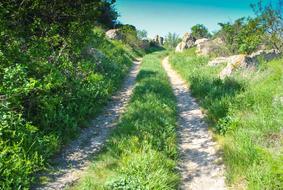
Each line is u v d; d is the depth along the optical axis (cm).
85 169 750
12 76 780
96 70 1659
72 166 762
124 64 2536
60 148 852
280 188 616
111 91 1486
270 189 617
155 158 733
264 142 824
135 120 1022
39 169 711
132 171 686
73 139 928
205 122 1130
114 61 2247
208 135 1006
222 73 1812
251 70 1659
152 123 975
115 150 806
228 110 1110
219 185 706
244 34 2595
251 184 641
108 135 977
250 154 743
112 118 1151
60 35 1217
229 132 950
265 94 1159
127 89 1664
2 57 870
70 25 1184
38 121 914
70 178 705
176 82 2020
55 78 926
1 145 714
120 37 4244
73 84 1173
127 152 779
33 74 952
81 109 1086
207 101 1310
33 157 729
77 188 662
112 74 1764
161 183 647
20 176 649
